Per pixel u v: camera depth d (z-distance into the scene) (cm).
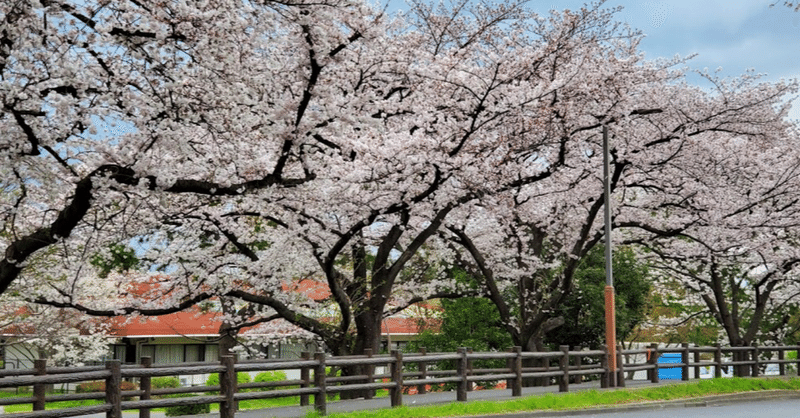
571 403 1495
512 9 1895
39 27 995
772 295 3055
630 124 1875
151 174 1109
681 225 2242
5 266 1096
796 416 1444
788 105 2014
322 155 1546
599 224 2272
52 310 2248
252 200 1579
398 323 3650
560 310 2561
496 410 1359
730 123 1956
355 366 1786
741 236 2234
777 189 2173
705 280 2767
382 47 1581
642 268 2738
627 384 2042
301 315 1881
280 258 1864
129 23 1072
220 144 1257
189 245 1956
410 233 2095
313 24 1124
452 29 1948
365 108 1634
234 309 2158
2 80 1022
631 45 1934
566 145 1855
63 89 1055
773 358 3450
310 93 1201
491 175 1720
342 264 2316
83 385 2767
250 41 1089
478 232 2286
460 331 2717
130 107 1070
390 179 1578
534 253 2367
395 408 1304
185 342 3138
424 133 1580
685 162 1967
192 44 1077
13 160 1035
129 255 2367
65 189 1171
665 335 3838
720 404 1772
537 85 1652
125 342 3106
